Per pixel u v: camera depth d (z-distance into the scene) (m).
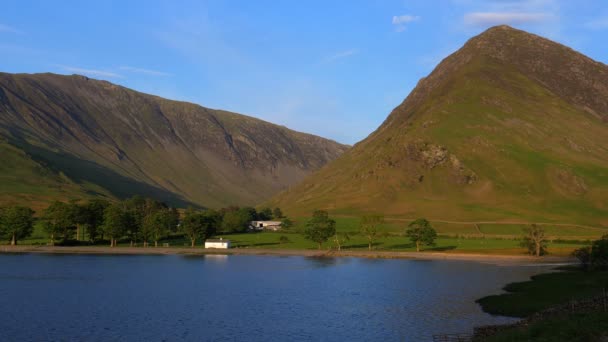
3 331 80.00
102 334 78.56
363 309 95.62
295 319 88.00
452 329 78.56
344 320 86.75
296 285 126.06
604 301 73.12
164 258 192.12
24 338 76.31
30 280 133.38
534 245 199.25
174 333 79.12
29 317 89.75
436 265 168.88
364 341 73.81
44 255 196.75
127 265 168.38
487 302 98.31
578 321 61.66
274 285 126.19
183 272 151.62
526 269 153.88
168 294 113.62
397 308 96.06
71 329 81.44
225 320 87.62
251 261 183.50
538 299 95.75
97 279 135.88
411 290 116.69
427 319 86.12
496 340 61.34
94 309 96.81
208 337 76.88
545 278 125.44
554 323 62.78
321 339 75.44
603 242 131.38
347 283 128.88
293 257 198.38
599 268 133.25
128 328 82.19
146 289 120.31
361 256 199.75
